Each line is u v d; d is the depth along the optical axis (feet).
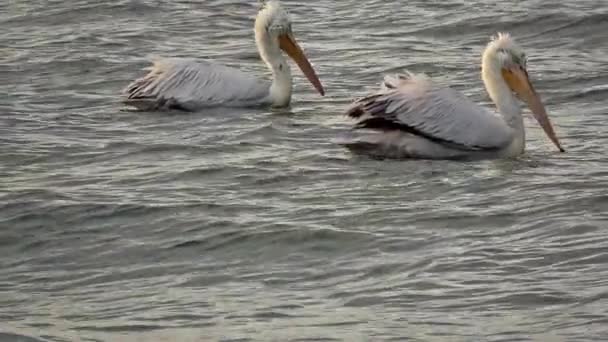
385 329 33.60
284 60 61.16
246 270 39.22
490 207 43.52
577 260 38.17
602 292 35.37
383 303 35.68
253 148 52.34
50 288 38.58
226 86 60.54
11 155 51.72
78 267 40.29
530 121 56.85
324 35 74.64
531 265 37.96
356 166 49.14
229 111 60.03
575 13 75.41
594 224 41.27
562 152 51.19
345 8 80.69
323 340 33.01
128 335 34.09
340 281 37.76
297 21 78.02
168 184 47.73
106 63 68.64
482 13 77.15
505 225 41.70
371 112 50.75
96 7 81.20
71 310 36.42
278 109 60.39
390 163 49.57
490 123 50.55
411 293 36.32
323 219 42.93
